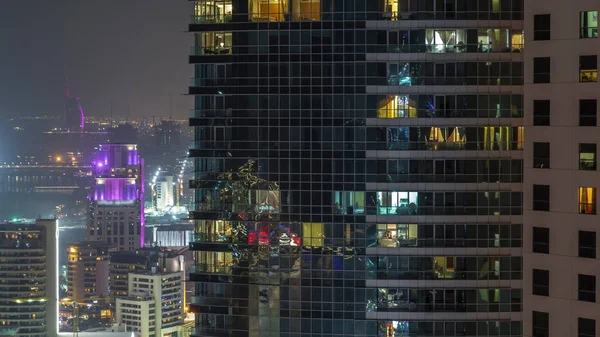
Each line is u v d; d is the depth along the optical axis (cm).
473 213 14938
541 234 10262
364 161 15062
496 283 14912
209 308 15500
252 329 15400
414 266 14975
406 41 15012
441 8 14950
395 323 15012
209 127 15475
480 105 14962
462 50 14962
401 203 15025
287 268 15262
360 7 15050
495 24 14912
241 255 15400
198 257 15575
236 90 15362
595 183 9925
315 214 15162
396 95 15050
